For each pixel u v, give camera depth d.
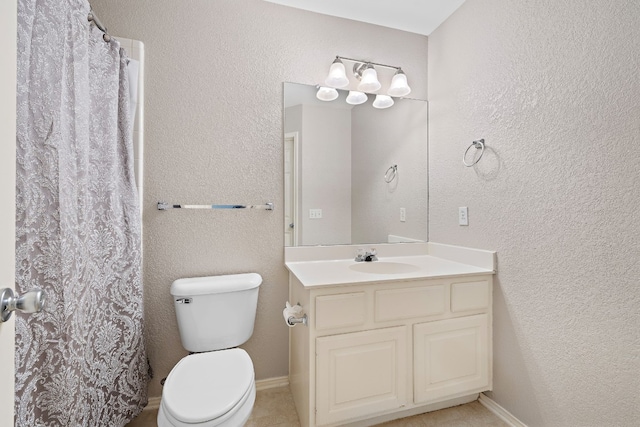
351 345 1.28
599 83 1.05
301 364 1.42
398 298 1.34
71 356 0.97
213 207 1.58
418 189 1.99
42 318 0.90
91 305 1.15
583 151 1.10
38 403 0.89
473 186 1.63
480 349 1.48
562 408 1.18
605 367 1.04
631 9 0.96
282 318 1.74
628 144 0.97
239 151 1.66
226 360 1.27
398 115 1.97
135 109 1.44
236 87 1.65
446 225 1.84
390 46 1.95
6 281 0.51
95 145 1.21
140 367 1.37
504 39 1.43
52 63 0.93
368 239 1.90
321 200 1.81
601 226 1.05
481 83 1.57
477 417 1.47
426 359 1.39
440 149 1.89
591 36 1.07
